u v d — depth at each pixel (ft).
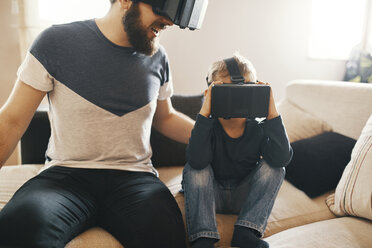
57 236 2.69
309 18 9.46
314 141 4.97
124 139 3.69
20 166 4.73
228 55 8.42
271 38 9.00
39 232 2.59
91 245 2.99
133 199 3.27
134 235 2.97
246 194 3.89
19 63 6.41
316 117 5.68
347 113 5.26
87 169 3.54
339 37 10.18
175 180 4.73
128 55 3.63
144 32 3.35
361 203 3.74
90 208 3.25
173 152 5.26
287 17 9.08
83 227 3.15
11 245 2.52
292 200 4.31
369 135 4.14
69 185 3.29
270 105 3.60
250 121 3.92
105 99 3.54
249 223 3.43
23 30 6.13
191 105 5.46
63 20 6.48
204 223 3.36
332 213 4.21
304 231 3.59
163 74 4.12
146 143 3.97
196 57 7.97
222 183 3.98
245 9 8.36
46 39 3.38
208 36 7.98
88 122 3.53
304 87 6.00
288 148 3.59
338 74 10.53
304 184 4.57
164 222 3.05
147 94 3.79
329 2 9.73
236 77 3.74
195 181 3.59
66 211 2.94
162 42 7.48
